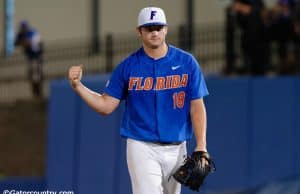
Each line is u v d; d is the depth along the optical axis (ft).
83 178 140.15
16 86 212.64
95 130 138.82
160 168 69.36
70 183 141.28
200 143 68.23
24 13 228.84
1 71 219.41
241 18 153.38
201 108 68.95
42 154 176.24
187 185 68.03
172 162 69.41
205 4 210.79
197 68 69.05
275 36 152.35
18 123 182.29
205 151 67.92
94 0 223.92
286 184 130.21
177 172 67.56
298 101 135.54
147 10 68.23
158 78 68.69
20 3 229.04
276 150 135.85
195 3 211.41
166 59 68.85
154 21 67.62
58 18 226.79
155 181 68.69
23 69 214.90
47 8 227.61
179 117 69.15
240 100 136.05
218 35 189.67
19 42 205.57
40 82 199.41
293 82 135.74
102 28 222.69
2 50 225.56
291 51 153.99
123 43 199.21
